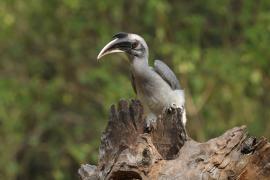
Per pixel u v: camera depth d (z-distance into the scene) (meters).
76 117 18.77
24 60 19.16
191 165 7.50
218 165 7.47
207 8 18.77
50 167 19.30
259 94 17.80
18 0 18.48
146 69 9.39
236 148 7.54
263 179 7.42
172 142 7.92
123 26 18.72
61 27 18.98
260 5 17.78
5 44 19.19
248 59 17.25
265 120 17.89
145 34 18.09
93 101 19.03
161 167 7.50
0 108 17.41
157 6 16.94
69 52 19.02
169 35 18.31
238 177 7.43
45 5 18.75
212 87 17.59
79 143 18.48
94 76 17.50
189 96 17.25
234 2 18.86
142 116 8.02
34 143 17.70
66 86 18.72
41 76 19.36
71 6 17.59
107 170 7.71
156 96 9.47
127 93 16.86
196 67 17.52
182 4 18.92
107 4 17.92
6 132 18.14
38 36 19.11
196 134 17.31
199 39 18.30
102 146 7.99
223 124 17.58
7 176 17.64
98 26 18.23
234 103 17.56
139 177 7.51
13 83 18.17
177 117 7.96
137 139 7.71
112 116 8.01
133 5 18.66
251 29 16.92
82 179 7.95
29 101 18.33
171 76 9.52
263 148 7.43
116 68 18.55
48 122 18.55
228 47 18.36
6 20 18.09
